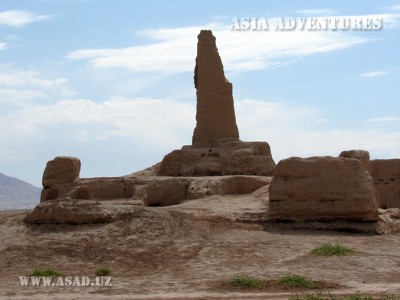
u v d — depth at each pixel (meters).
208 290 21.19
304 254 26.36
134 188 39.50
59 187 41.72
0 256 25.97
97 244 27.16
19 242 27.48
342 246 27.44
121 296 20.36
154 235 28.17
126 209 29.67
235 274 23.47
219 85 46.12
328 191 30.66
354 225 30.42
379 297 19.72
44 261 25.67
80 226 28.86
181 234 28.47
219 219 30.78
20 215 30.83
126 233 28.17
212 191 37.88
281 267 24.61
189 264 25.47
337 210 30.52
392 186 43.19
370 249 27.41
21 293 21.08
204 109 46.00
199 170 43.38
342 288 21.38
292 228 30.61
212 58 46.31
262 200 35.03
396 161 43.34
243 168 43.56
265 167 44.50
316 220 30.73
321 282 22.09
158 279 23.27
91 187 40.47
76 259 25.97
